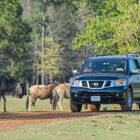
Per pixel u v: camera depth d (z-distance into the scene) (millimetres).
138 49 75688
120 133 28781
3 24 183000
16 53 184375
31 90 73938
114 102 42875
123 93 42812
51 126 30797
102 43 83188
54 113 43031
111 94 42688
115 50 81875
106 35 85062
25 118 37500
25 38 188625
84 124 31703
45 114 41750
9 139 25734
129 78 44469
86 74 44938
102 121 33375
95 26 87938
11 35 183500
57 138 26047
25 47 188375
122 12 86812
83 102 43781
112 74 44125
